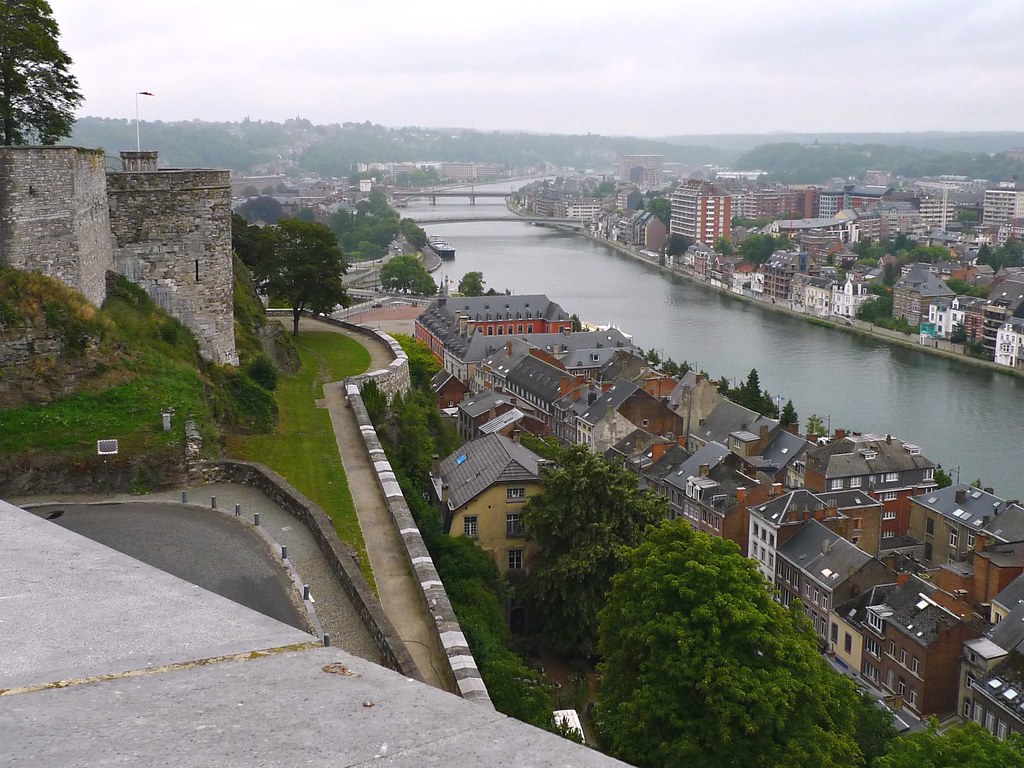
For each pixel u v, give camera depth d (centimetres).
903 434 13325
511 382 14275
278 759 519
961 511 8788
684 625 4338
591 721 5603
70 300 4578
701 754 4097
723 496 8919
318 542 3906
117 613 759
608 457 10900
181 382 4869
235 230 9625
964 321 19375
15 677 636
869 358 18550
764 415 12262
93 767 509
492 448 7588
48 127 6369
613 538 6191
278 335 7294
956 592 7100
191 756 524
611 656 4750
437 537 5734
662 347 19212
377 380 7094
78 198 4734
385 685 630
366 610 3262
